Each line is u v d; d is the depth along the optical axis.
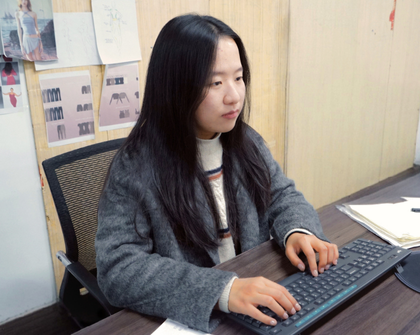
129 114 1.78
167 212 0.85
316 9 2.34
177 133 0.82
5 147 1.50
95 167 1.11
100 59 1.62
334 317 0.64
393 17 2.83
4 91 1.45
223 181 0.97
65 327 1.63
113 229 0.82
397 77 3.08
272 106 2.35
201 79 0.75
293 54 2.31
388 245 0.84
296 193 1.06
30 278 1.68
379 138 3.13
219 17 1.97
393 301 0.68
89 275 0.94
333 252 0.80
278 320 0.61
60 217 1.04
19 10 1.40
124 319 0.68
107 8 1.60
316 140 2.63
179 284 0.69
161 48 0.80
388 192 1.19
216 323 0.64
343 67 2.62
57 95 1.56
